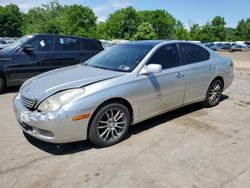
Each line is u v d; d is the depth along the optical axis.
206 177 3.19
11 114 5.42
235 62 20.14
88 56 8.45
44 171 3.32
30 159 3.60
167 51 4.78
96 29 86.75
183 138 4.24
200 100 5.49
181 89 4.88
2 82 7.11
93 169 3.36
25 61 7.25
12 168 3.38
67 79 3.95
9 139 4.20
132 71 4.20
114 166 3.42
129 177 3.19
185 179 3.15
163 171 3.31
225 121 5.01
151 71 4.15
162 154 3.72
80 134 3.65
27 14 86.94
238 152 3.79
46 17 85.00
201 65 5.27
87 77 3.98
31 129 3.73
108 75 4.05
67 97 3.54
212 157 3.65
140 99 4.21
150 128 4.63
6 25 81.06
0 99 6.61
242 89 7.91
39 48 7.55
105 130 3.90
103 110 3.78
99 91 3.71
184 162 3.52
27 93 3.83
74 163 3.50
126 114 4.08
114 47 5.22
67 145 3.97
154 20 93.06
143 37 81.12
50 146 3.96
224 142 4.11
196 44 5.44
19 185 3.05
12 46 7.53
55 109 3.48
